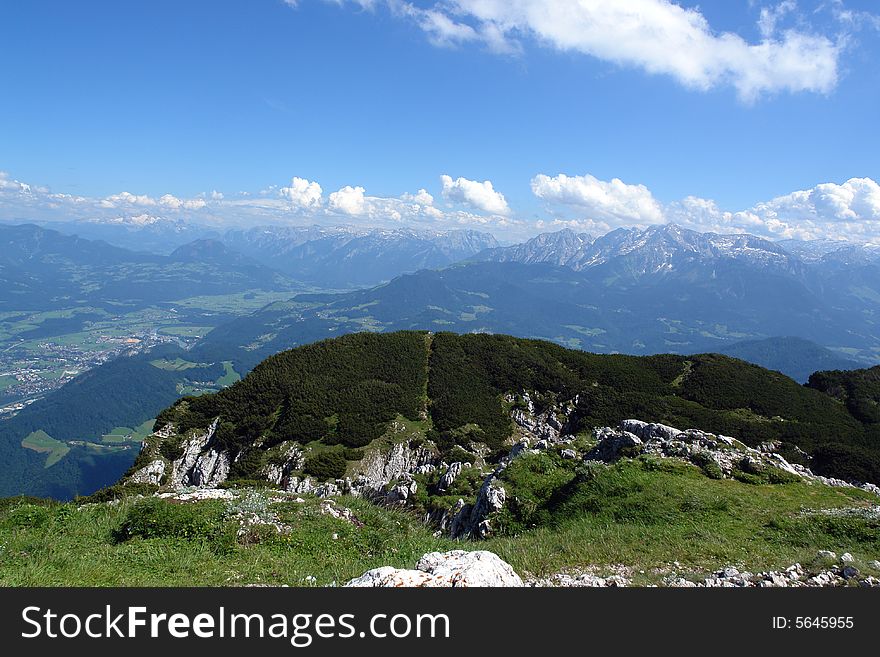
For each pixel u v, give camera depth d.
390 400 69.56
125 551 13.27
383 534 17.78
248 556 13.95
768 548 15.45
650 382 77.81
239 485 41.84
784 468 26.61
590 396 72.88
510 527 23.28
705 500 20.73
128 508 17.39
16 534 14.04
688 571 12.98
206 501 18.42
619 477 23.80
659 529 17.94
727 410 70.12
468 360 81.62
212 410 67.75
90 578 11.02
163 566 12.47
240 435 63.06
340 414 65.19
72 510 16.89
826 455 53.84
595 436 37.09
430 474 38.28
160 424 66.62
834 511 19.45
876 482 48.72
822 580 11.71
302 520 17.48
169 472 61.00
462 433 64.81
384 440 61.84
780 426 63.69
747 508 20.19
